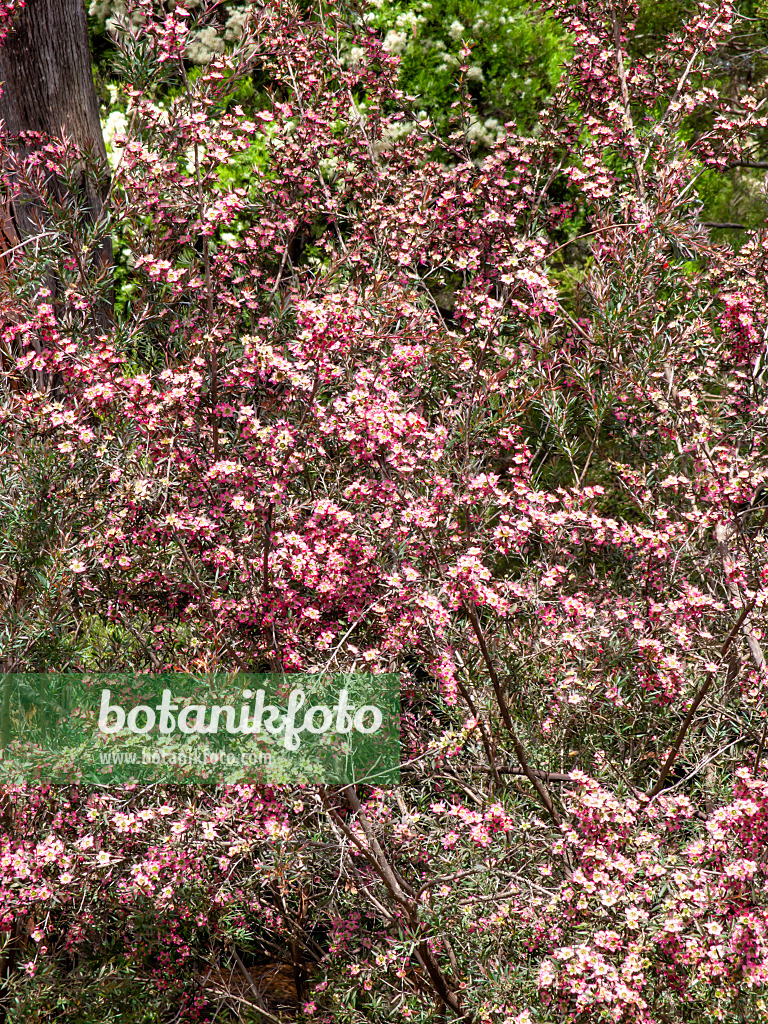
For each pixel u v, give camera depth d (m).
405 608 2.61
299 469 2.67
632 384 3.19
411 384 3.25
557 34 7.34
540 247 3.29
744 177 7.55
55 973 2.66
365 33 4.26
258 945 3.34
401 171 4.11
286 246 3.82
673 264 3.59
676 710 2.83
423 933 2.52
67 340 2.60
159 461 2.62
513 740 2.60
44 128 3.84
